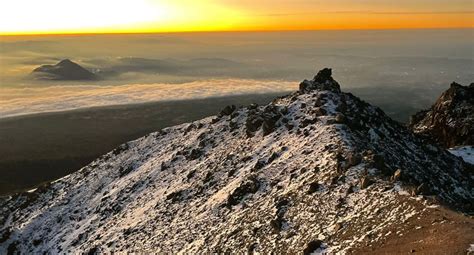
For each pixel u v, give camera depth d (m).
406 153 50.44
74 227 66.44
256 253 32.19
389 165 37.84
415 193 28.66
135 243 47.91
